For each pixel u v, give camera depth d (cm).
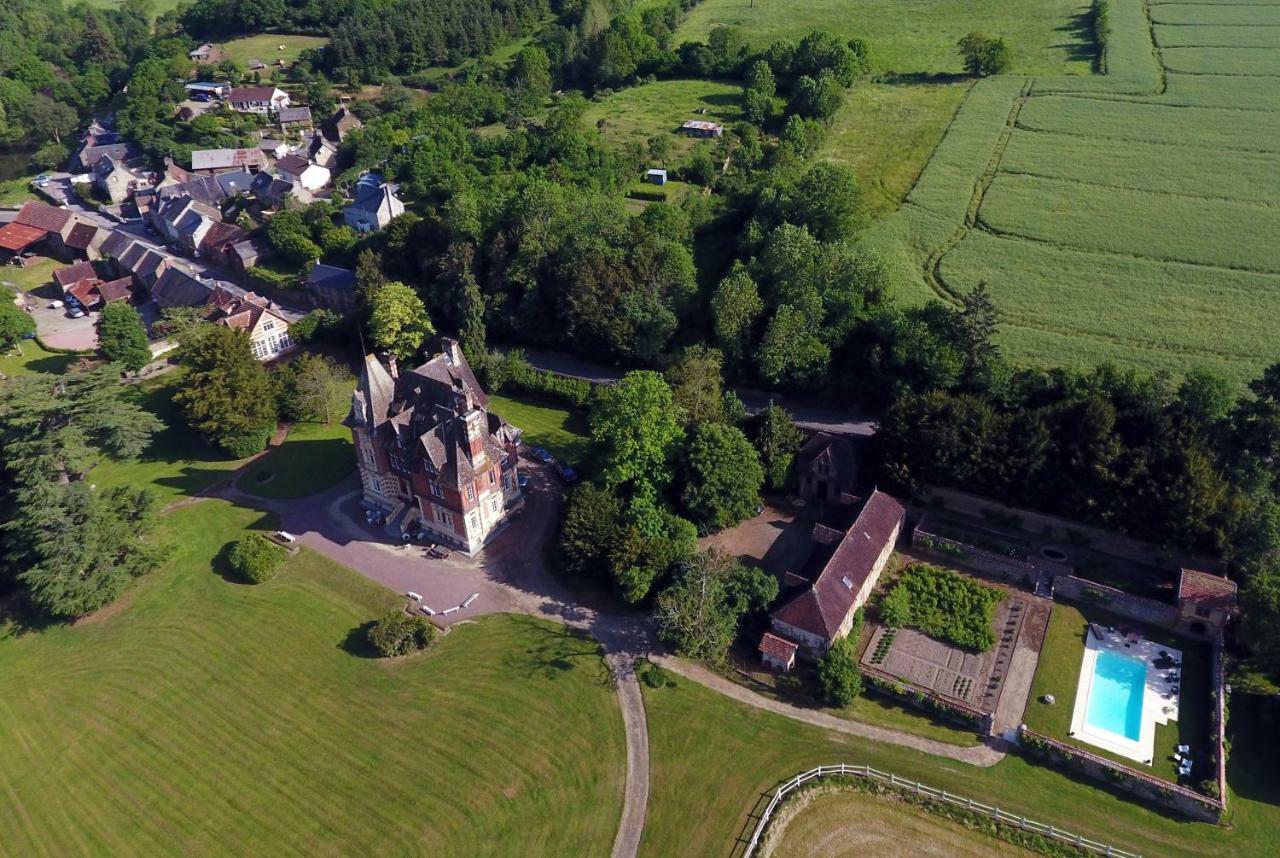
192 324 15150
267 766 8650
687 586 9606
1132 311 13850
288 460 13125
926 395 11231
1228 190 17125
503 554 11112
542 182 16212
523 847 7806
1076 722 8625
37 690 9662
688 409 11744
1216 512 9675
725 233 16462
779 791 8069
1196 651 9325
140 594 10825
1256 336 13050
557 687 9275
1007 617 9850
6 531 10956
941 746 8525
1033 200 17338
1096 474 10194
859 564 9888
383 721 9019
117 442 11775
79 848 8038
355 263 18188
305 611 10412
